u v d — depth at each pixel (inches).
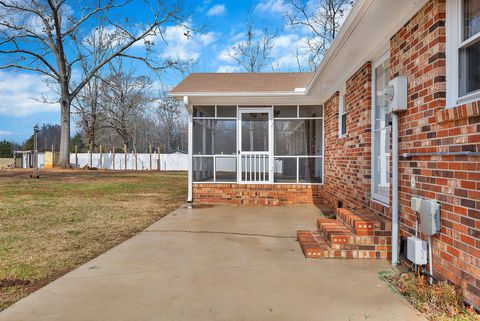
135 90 1370.6
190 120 389.4
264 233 233.1
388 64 203.2
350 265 161.0
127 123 1364.4
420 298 117.3
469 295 108.0
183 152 1476.4
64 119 967.0
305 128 393.1
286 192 378.9
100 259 173.0
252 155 391.5
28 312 113.0
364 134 227.3
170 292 130.0
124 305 118.4
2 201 376.8
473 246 106.2
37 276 150.4
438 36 129.6
